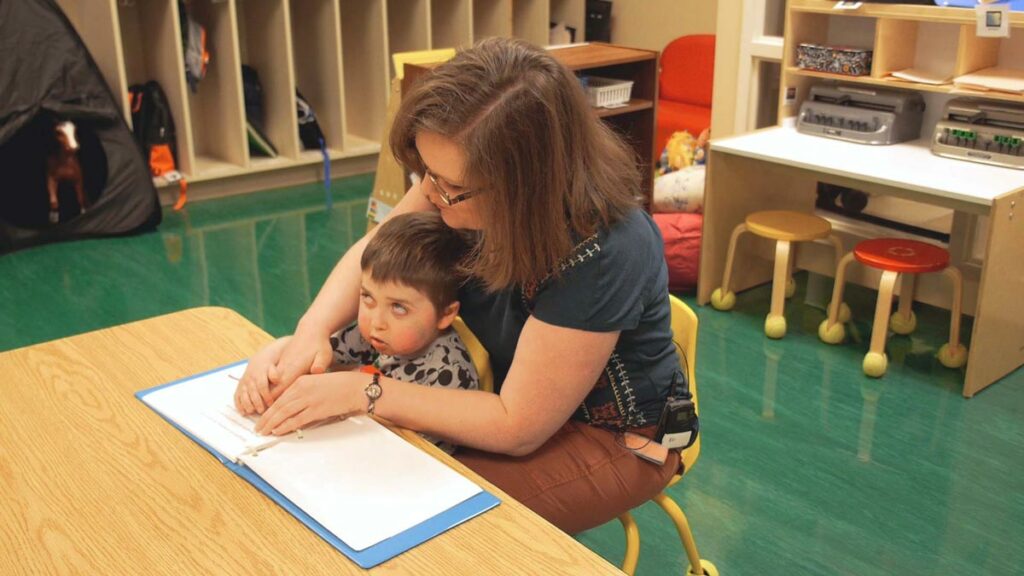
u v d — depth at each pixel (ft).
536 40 19.24
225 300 11.91
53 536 3.45
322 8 16.92
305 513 3.57
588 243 4.13
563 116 3.83
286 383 4.40
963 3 9.71
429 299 4.43
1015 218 8.96
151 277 12.69
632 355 4.63
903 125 10.80
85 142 14.21
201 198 16.38
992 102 10.18
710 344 10.62
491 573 3.25
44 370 4.75
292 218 15.31
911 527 7.43
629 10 19.21
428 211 5.01
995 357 9.50
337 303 4.92
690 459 5.33
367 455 3.95
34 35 13.34
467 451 4.63
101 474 3.84
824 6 10.77
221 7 15.71
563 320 4.15
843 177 9.77
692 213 12.51
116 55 14.52
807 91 11.76
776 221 10.89
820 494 7.86
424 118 3.79
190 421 4.22
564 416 4.33
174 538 3.44
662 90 17.03
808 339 10.75
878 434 8.77
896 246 10.10
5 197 13.87
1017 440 8.66
